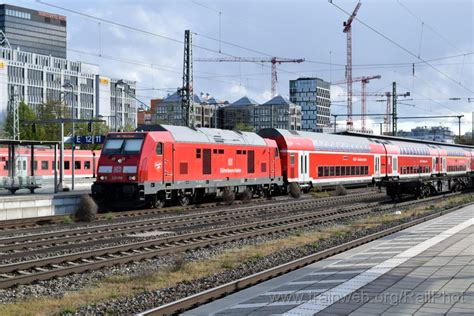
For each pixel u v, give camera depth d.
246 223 24.30
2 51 124.06
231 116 144.50
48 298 11.20
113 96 146.88
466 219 22.06
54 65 135.62
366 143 51.47
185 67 43.69
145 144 28.69
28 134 71.81
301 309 8.73
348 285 10.41
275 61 149.00
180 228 22.47
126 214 27.45
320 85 157.25
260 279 12.24
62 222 24.41
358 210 30.31
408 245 15.48
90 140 38.47
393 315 8.23
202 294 10.38
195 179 31.77
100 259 15.34
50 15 177.62
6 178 39.00
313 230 22.48
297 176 41.53
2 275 13.02
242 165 35.66
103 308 10.27
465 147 71.62
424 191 39.31
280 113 137.75
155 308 9.41
